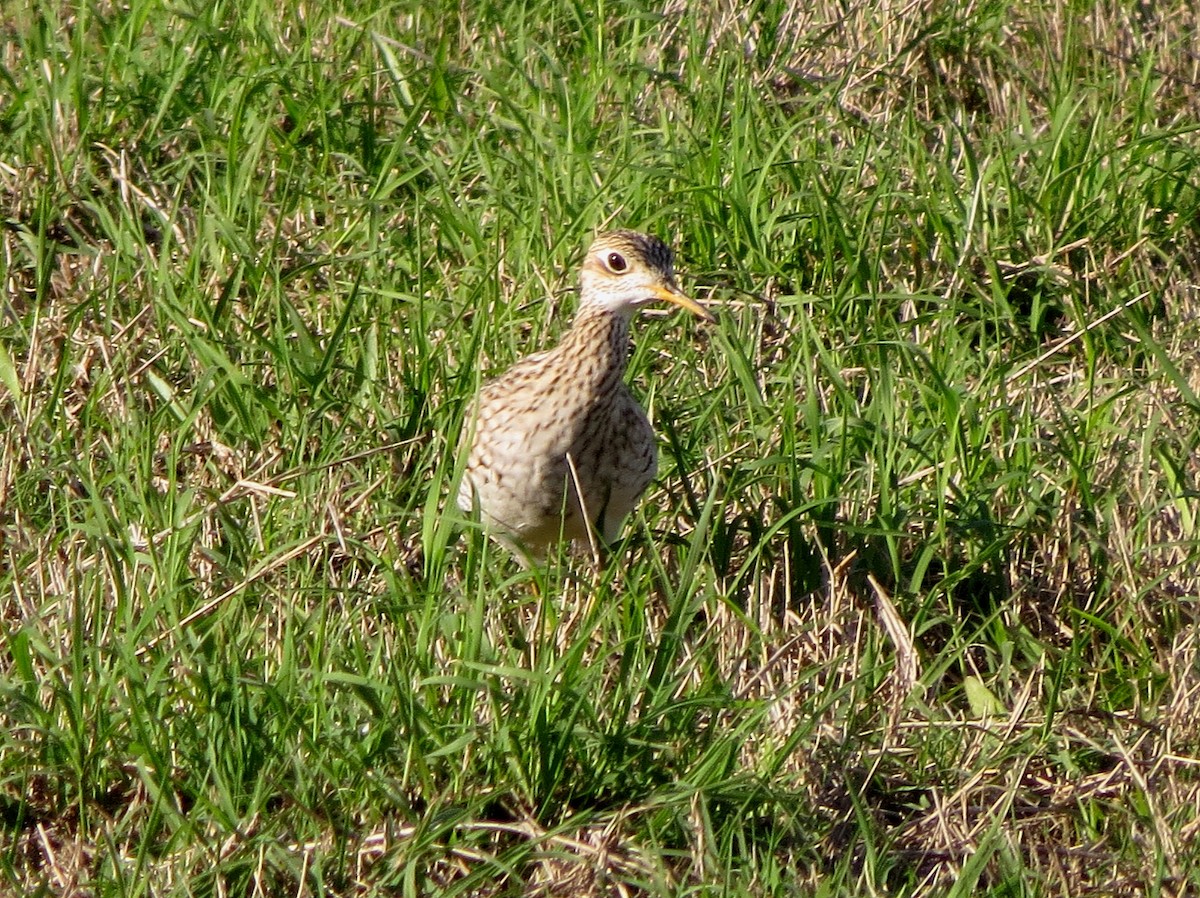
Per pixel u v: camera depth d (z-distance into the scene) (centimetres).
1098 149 1468
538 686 888
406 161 1403
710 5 1642
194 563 1032
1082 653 1077
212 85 1427
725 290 1302
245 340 1208
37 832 882
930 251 1378
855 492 1143
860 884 888
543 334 1252
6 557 1052
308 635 960
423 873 858
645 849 870
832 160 1411
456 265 1331
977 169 1439
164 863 842
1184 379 1251
